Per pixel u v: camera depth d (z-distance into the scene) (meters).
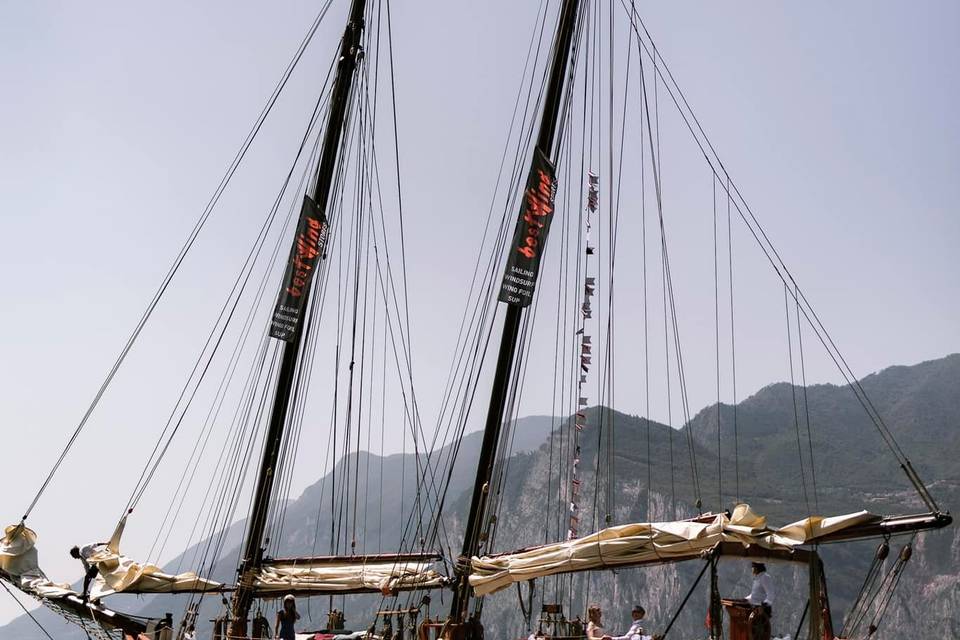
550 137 27.36
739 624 17.81
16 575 27.69
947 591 196.25
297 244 32.25
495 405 26.12
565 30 27.61
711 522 18.05
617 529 19.38
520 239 25.39
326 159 33.88
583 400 26.41
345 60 34.38
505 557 22.30
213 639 30.19
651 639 18.62
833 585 194.38
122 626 26.73
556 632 23.09
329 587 30.45
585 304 27.48
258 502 32.09
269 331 32.00
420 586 29.09
